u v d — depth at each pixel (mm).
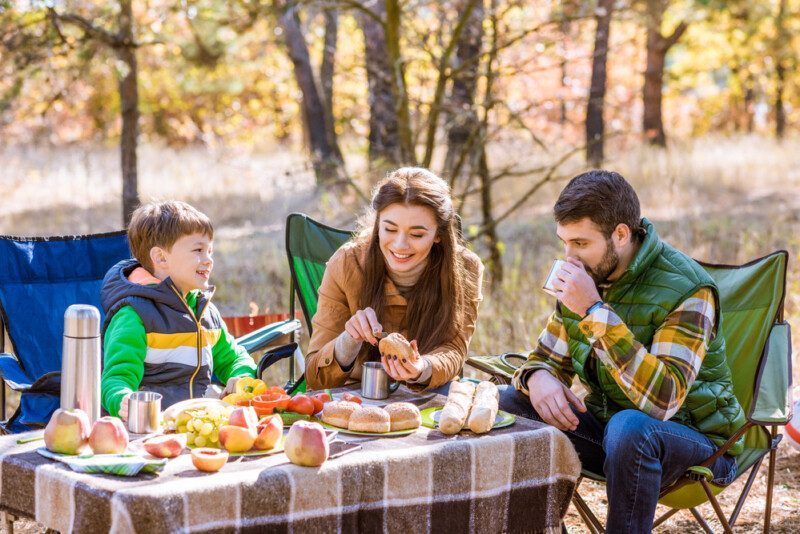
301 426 2148
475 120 6500
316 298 3682
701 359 2689
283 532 2068
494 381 3295
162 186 12938
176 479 2014
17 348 3457
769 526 3059
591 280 2631
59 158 15789
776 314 3137
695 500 2820
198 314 3074
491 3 6430
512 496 2408
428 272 3135
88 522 1966
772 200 11602
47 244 3648
